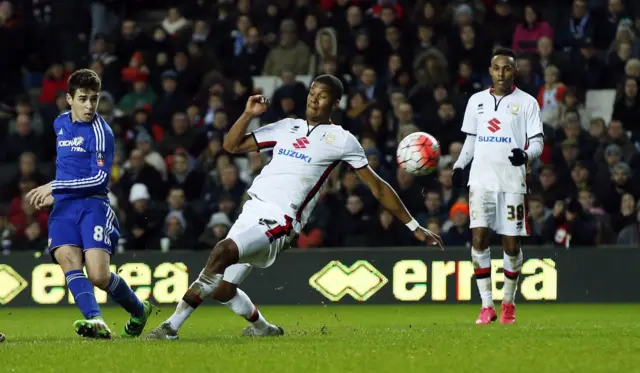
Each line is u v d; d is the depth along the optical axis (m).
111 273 31.86
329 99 30.91
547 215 63.91
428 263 57.31
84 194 32.09
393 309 54.78
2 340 30.95
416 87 73.19
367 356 24.66
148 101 77.62
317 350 26.06
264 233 29.75
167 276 57.84
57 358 24.55
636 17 80.62
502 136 39.75
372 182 31.16
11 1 83.94
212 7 84.38
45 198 31.69
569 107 71.00
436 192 61.81
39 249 63.12
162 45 80.25
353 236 61.34
